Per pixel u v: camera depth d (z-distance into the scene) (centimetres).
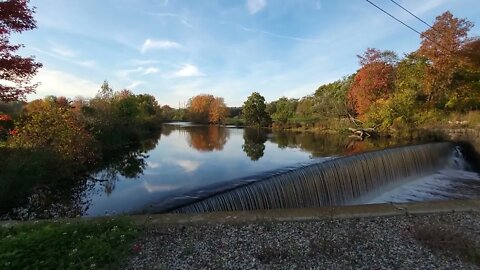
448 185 1306
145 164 1686
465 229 488
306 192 993
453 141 1889
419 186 1300
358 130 2898
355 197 1156
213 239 458
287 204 937
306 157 1816
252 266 384
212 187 940
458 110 2453
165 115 9762
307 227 499
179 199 849
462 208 571
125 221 493
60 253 375
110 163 1711
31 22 832
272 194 909
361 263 390
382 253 414
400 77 2839
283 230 489
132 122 3262
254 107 5844
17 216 865
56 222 487
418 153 1530
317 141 2753
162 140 3100
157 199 893
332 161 1118
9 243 378
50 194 1074
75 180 1289
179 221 520
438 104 2577
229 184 942
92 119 2142
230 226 503
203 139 3206
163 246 435
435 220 524
